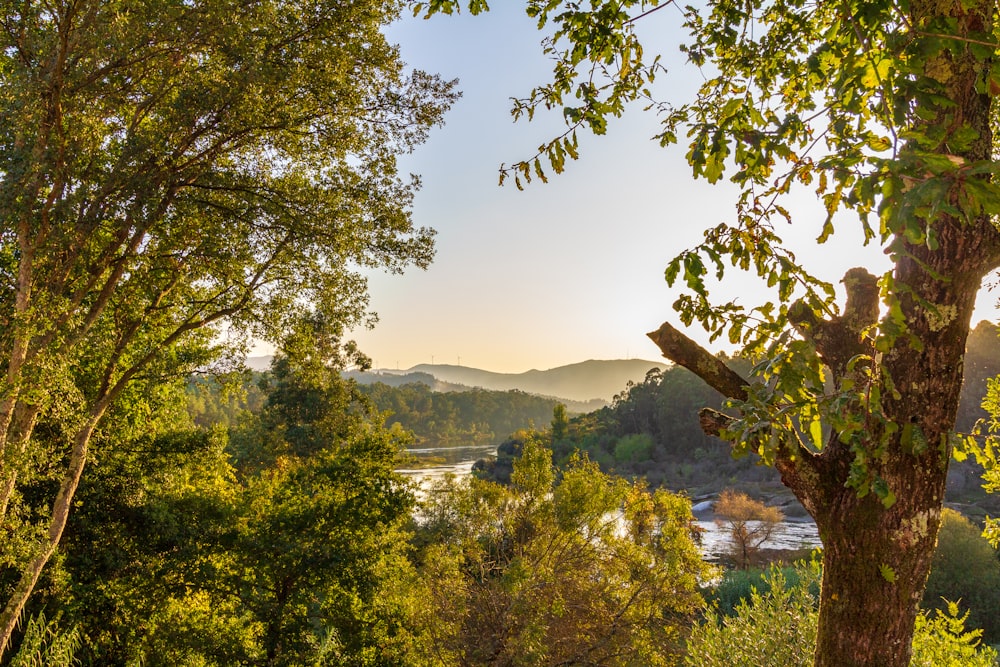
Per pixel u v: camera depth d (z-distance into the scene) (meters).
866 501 2.74
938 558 27.12
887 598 2.70
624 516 18.03
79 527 14.91
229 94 11.71
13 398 10.41
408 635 15.39
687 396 114.56
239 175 14.05
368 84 14.95
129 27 10.48
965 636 6.68
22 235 10.59
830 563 2.86
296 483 17.50
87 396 16.08
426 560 16.70
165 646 14.48
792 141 2.08
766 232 2.12
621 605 16.31
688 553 16.61
